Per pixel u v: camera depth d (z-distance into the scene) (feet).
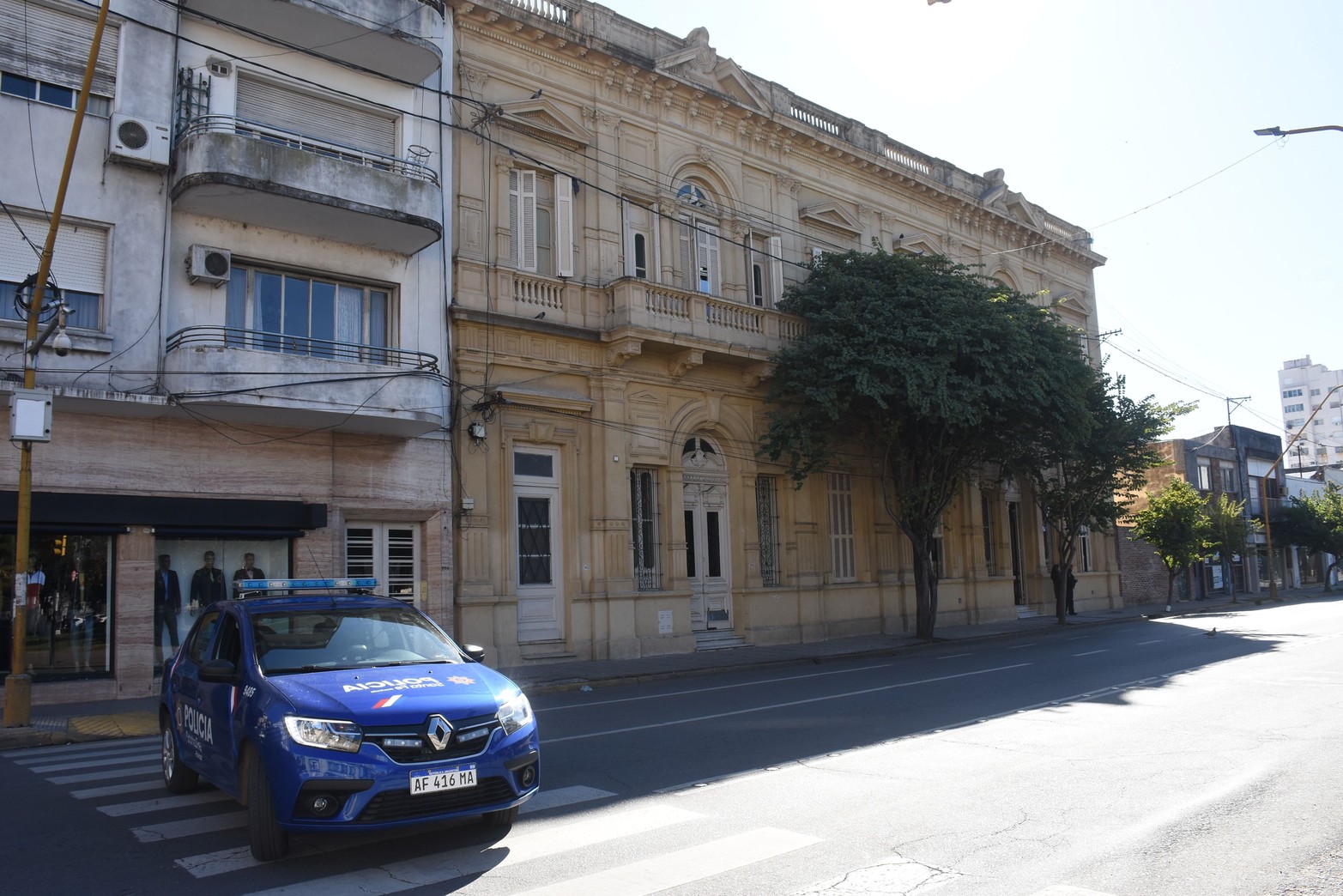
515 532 62.85
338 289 57.62
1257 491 181.37
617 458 67.87
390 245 57.93
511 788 21.06
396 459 57.62
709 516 75.51
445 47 62.95
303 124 56.85
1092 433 91.71
